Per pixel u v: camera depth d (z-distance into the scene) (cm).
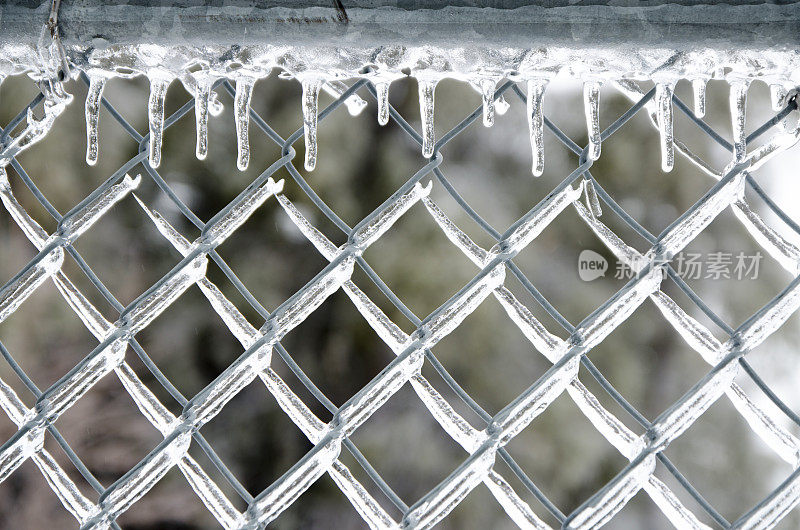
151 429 485
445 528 481
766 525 88
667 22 77
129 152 482
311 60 84
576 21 78
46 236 96
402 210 96
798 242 89
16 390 455
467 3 78
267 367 95
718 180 89
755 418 90
